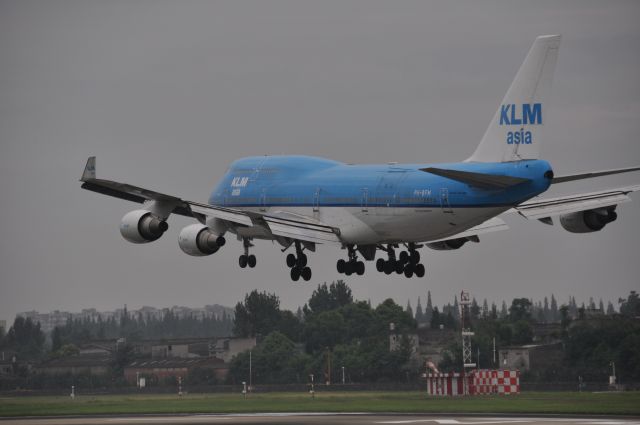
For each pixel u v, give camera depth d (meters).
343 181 184.00
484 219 167.75
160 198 167.88
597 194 170.25
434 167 172.12
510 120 166.75
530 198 163.25
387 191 176.00
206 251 174.88
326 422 153.12
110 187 163.38
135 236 171.38
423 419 161.12
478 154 170.25
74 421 171.12
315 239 180.62
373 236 180.12
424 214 171.25
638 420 156.25
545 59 164.38
